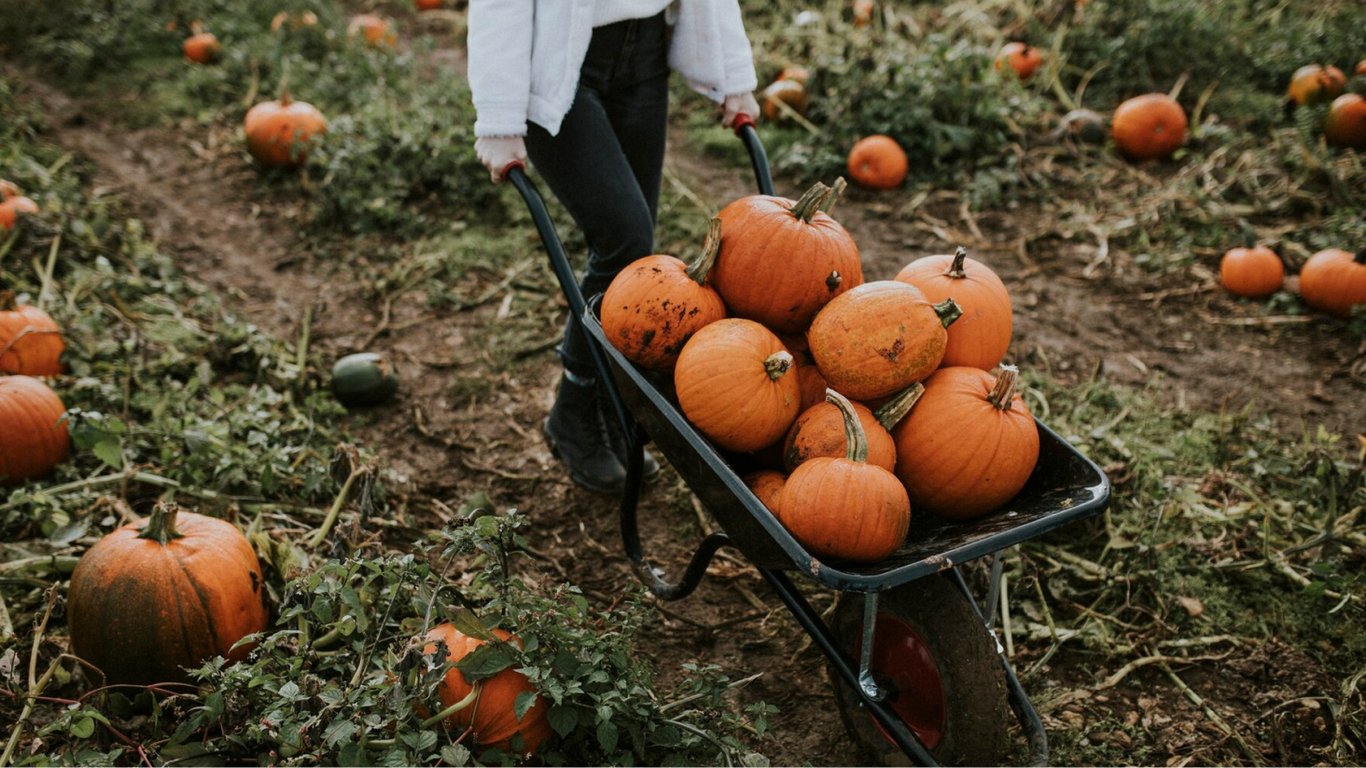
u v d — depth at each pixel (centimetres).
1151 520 375
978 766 243
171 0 860
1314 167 612
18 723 258
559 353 371
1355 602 342
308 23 820
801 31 815
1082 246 580
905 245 584
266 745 256
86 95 743
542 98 302
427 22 936
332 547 300
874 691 240
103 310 471
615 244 325
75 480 367
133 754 266
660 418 264
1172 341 498
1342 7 806
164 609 269
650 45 324
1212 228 585
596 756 260
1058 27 789
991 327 267
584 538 377
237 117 718
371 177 605
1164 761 292
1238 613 342
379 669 260
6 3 832
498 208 615
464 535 263
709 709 267
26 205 521
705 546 279
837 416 248
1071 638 331
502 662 246
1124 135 657
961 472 244
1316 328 505
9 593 316
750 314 272
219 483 369
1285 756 292
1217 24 759
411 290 542
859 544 228
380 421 443
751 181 651
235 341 463
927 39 745
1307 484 391
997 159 655
